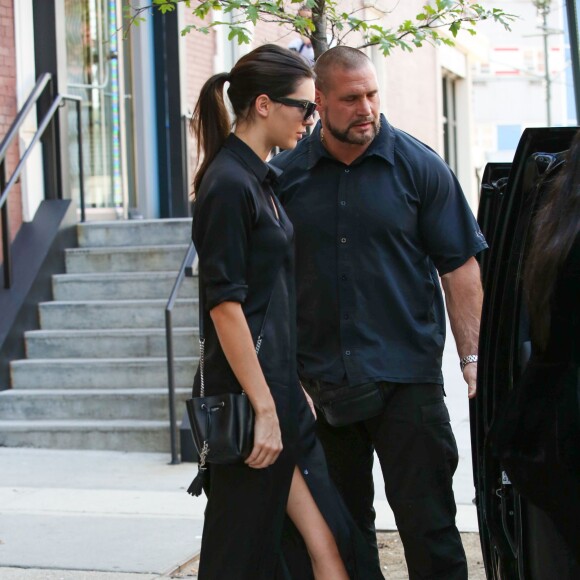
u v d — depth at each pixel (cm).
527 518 513
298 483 578
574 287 468
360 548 595
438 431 653
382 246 655
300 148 679
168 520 993
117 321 1469
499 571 573
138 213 1866
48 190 1595
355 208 655
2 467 1227
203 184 567
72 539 937
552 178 518
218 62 2003
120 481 1152
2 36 1527
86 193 1778
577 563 476
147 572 844
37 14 1574
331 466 687
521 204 557
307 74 579
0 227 1520
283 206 675
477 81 6519
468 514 991
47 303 1490
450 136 3534
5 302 1453
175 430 1231
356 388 648
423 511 648
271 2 889
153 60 1873
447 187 659
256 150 578
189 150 1903
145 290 1505
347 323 655
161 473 1187
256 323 564
